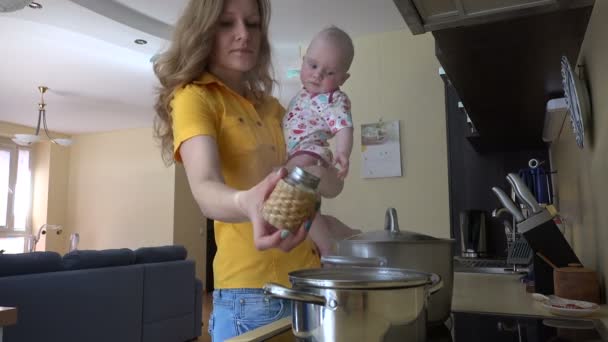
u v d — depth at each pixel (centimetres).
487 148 293
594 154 129
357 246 90
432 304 93
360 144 309
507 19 125
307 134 142
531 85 181
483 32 134
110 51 393
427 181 293
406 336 67
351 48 146
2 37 362
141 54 398
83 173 770
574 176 180
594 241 144
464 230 284
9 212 721
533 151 291
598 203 130
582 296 135
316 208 69
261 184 70
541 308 129
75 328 317
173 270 399
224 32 107
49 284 304
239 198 73
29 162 754
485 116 227
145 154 713
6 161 723
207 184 84
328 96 144
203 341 412
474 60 155
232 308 110
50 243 748
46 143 759
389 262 87
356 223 304
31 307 294
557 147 240
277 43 359
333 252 112
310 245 125
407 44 305
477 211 284
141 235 701
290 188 66
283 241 68
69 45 380
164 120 114
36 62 421
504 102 204
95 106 588
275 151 119
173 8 316
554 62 157
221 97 110
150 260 389
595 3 116
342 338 65
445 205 289
